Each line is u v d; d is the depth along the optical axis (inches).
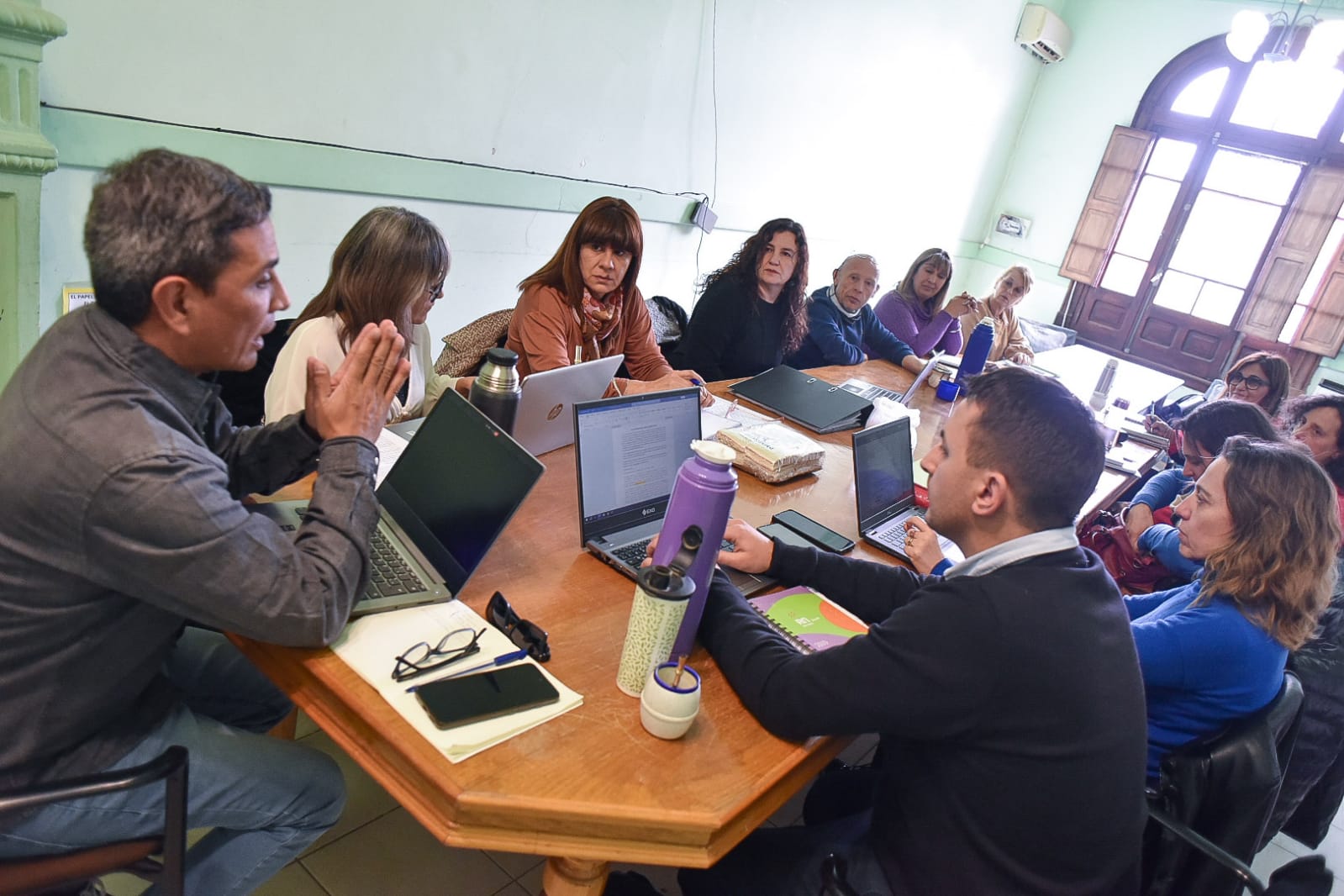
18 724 37.0
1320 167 246.5
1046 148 298.4
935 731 39.6
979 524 44.4
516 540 56.7
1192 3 262.4
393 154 123.6
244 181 37.6
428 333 81.9
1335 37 182.7
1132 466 113.7
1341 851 90.6
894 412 110.7
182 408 39.3
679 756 40.2
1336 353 251.0
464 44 125.8
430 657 41.9
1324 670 70.5
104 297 35.8
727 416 92.9
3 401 36.3
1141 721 40.8
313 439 48.8
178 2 94.3
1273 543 53.7
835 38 197.0
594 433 55.9
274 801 46.0
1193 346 278.8
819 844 49.0
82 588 36.2
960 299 172.9
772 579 57.9
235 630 37.7
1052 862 40.1
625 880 49.9
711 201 188.1
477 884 63.4
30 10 75.8
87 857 39.0
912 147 246.7
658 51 157.2
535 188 147.1
